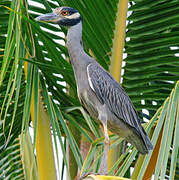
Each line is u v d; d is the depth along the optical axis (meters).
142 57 8.84
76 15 8.91
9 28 6.89
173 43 8.70
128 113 8.60
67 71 7.75
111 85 8.64
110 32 8.91
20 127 9.07
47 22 9.42
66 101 8.72
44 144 7.86
